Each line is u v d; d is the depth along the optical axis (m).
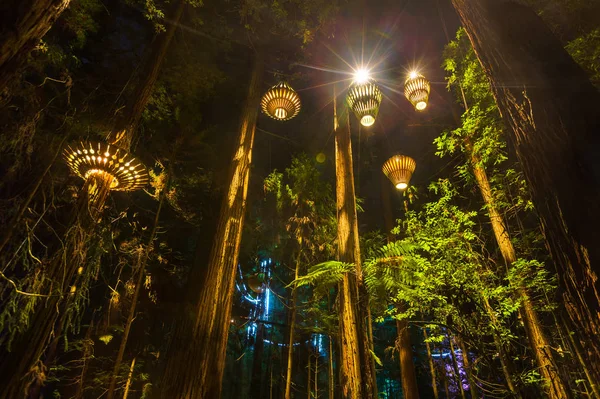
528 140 2.29
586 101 2.13
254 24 8.47
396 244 5.16
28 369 2.91
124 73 6.93
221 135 9.37
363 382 3.91
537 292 5.07
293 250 7.98
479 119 5.89
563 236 2.00
